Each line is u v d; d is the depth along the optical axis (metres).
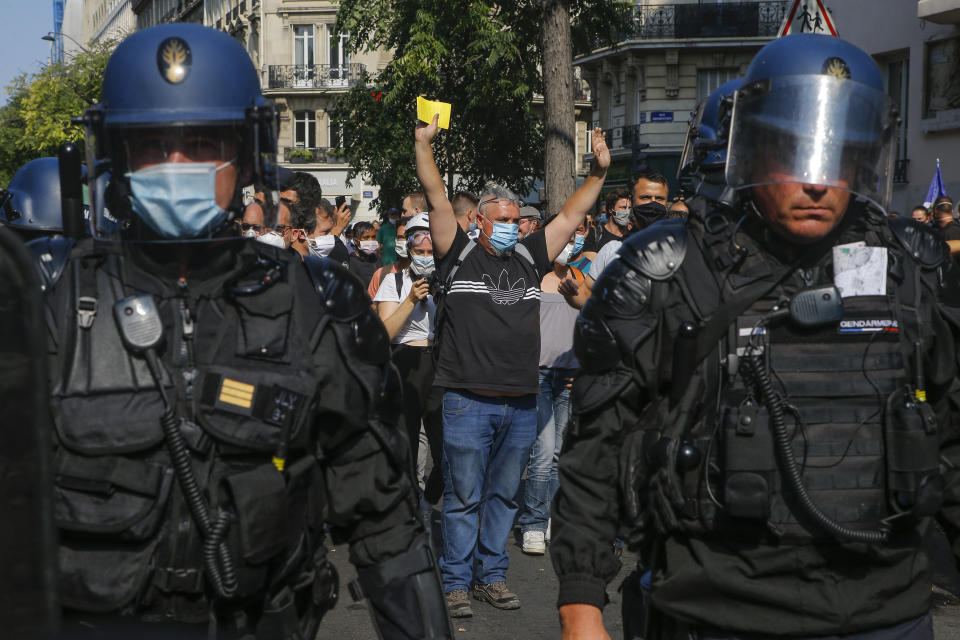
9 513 1.00
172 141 1.71
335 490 1.87
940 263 1.98
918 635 1.93
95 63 45.53
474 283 4.52
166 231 1.70
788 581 1.87
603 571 2.04
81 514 1.62
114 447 1.62
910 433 1.85
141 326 1.66
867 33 19.36
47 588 1.01
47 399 1.04
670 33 29.92
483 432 4.54
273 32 46.97
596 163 4.69
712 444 1.88
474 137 23.91
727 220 1.97
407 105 24.48
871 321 1.90
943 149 17.69
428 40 20.53
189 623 1.66
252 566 1.67
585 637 2.00
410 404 5.47
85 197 2.14
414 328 5.49
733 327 1.90
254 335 1.72
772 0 29.58
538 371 4.61
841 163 1.88
